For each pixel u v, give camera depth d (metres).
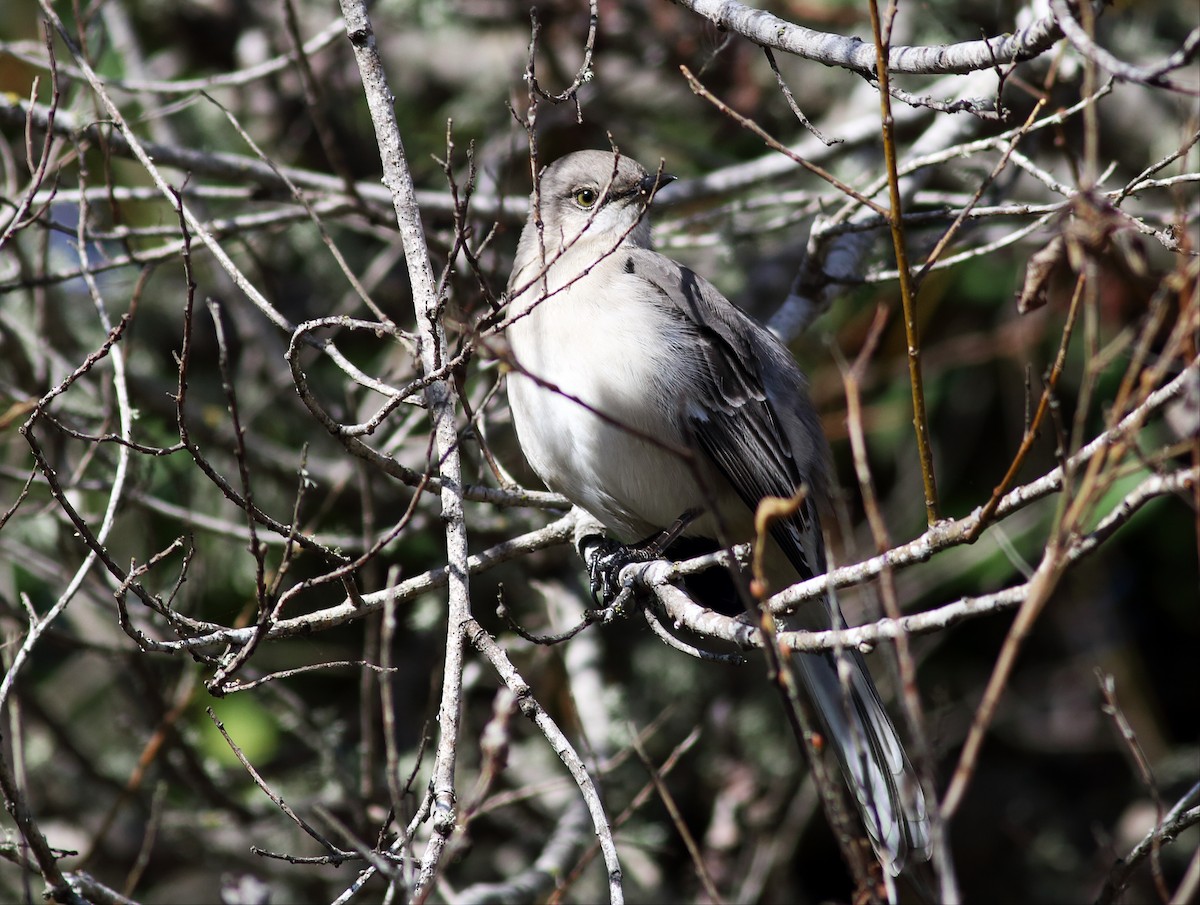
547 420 8.34
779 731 12.00
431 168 12.86
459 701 6.03
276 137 13.02
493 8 13.14
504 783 11.51
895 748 7.69
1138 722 12.75
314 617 6.67
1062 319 12.12
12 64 12.05
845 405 12.55
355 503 11.68
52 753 11.64
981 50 5.86
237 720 11.78
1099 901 6.58
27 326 11.91
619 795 11.31
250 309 12.20
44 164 7.30
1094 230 5.52
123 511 10.41
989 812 12.77
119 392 7.15
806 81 13.38
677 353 8.45
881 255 10.53
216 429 11.02
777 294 13.00
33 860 6.48
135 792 10.24
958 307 13.08
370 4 11.37
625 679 12.40
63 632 10.69
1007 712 12.84
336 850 5.98
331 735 10.44
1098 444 5.13
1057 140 7.13
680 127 13.76
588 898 11.01
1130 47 12.59
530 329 8.38
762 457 8.69
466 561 6.43
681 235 11.35
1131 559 12.97
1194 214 7.82
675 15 12.02
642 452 8.34
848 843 5.37
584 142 12.38
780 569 9.08
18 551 10.46
